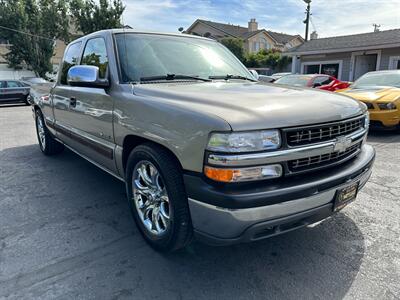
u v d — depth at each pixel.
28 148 6.11
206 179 2.00
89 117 3.26
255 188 1.94
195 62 3.32
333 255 2.57
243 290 2.18
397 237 2.82
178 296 2.12
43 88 4.87
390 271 2.36
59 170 4.68
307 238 2.82
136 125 2.50
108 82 2.90
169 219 2.33
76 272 2.35
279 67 30.73
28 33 26.89
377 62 16.70
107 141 3.03
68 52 4.20
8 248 2.64
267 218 1.96
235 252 2.62
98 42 3.37
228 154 1.89
